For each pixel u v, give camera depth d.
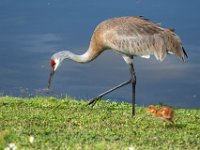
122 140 13.33
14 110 17.59
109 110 18.44
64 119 16.14
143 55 17.44
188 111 19.19
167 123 15.95
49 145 12.26
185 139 13.61
